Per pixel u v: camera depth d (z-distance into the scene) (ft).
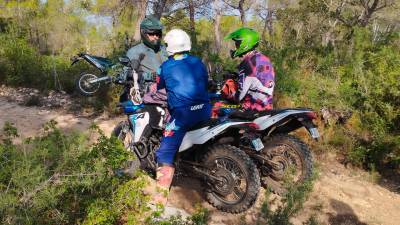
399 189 16.79
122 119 23.58
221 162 13.75
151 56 16.66
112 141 11.82
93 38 54.95
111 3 65.10
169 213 13.47
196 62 13.43
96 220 10.25
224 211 13.85
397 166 18.33
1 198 9.42
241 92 14.88
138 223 11.59
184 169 14.23
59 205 10.64
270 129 14.46
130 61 14.80
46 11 62.64
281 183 14.92
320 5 71.77
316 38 44.11
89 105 25.09
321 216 14.24
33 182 9.91
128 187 11.36
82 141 11.51
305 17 71.77
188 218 10.46
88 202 10.55
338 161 18.97
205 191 14.29
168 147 13.44
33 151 10.90
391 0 74.64
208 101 13.67
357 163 18.47
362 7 76.74
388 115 20.22
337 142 19.83
